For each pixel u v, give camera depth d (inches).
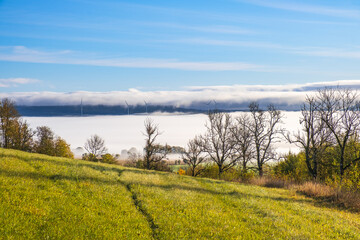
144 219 574.6
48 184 667.4
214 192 983.0
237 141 2657.5
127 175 1042.1
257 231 600.4
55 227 437.7
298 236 591.2
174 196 800.9
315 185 1223.5
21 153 1101.7
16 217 440.5
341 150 1551.4
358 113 1592.0
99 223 496.1
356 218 821.9
